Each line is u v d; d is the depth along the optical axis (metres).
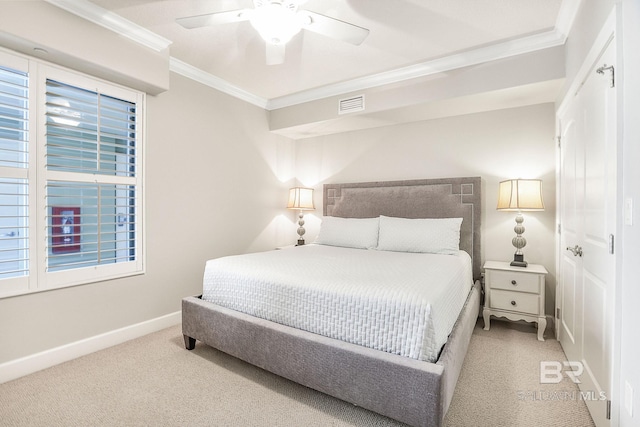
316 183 4.31
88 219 2.36
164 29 2.39
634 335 1.14
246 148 3.73
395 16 2.18
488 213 3.14
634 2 1.16
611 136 1.36
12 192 1.99
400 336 1.48
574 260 2.03
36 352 2.08
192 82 3.09
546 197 2.86
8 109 1.97
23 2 1.83
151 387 1.88
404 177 3.63
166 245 2.88
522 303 2.60
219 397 1.78
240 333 1.98
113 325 2.50
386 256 2.67
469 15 2.16
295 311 1.82
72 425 1.55
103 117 2.39
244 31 2.42
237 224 3.62
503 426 1.53
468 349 2.38
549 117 2.88
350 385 1.54
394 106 3.10
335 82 3.36
